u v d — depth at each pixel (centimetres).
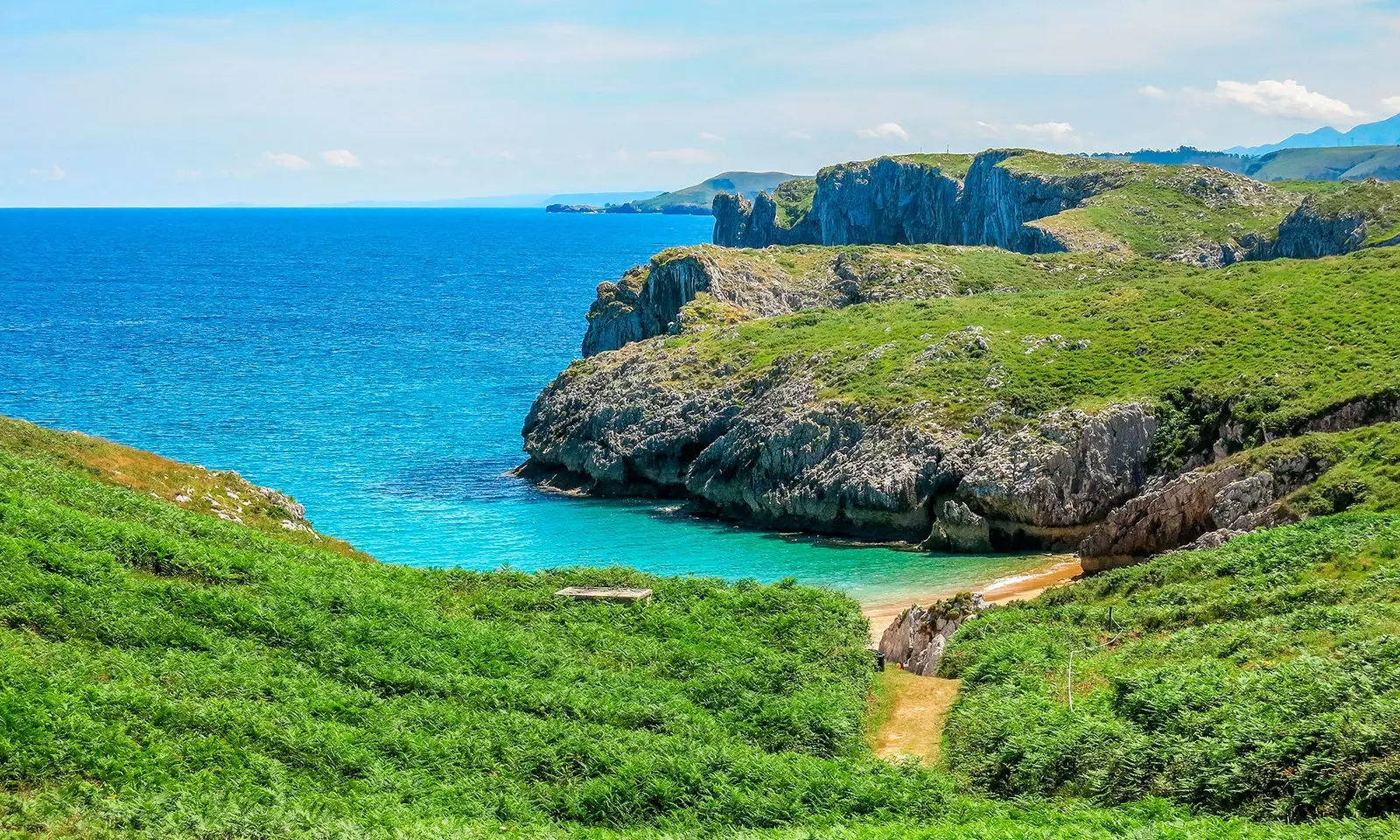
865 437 7650
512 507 8394
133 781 2231
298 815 2172
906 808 2525
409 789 2441
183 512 4438
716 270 12625
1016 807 2503
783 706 3219
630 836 2314
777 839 2225
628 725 3034
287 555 4278
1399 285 8138
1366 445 5188
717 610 4278
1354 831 1973
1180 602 3853
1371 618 3003
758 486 7938
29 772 2184
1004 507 6831
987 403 7550
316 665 3153
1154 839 2038
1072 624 3947
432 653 3353
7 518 3606
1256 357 7438
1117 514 5672
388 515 7988
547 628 3906
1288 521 4800
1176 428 7056
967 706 3259
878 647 4519
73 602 3116
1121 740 2623
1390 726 2220
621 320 13175
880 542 7281
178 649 3069
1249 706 2555
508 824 2350
